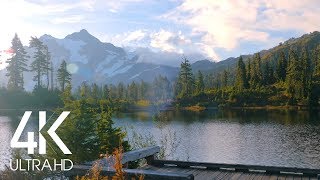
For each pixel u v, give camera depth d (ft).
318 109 388.98
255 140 190.80
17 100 350.43
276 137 199.52
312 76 491.72
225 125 262.06
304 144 175.73
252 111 385.29
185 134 210.79
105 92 505.25
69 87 58.08
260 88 483.10
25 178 38.42
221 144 177.37
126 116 329.72
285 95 449.89
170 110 421.18
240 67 511.40
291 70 467.52
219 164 37.35
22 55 437.99
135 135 60.34
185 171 36.63
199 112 388.98
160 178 27.12
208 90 508.53
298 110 384.27
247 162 138.21
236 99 456.04
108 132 54.08
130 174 27.50
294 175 34.27
